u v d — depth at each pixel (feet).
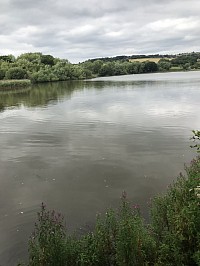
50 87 258.78
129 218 25.39
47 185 45.39
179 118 92.63
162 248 23.29
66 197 41.29
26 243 30.91
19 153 61.16
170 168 50.70
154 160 54.80
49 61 435.12
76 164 53.78
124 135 73.20
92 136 73.10
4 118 103.60
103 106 127.13
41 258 23.49
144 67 532.73
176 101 134.51
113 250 25.54
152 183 44.93
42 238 24.63
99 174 48.96
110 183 45.37
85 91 210.38
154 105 124.26
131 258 22.82
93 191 42.88
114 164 53.21
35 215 36.60
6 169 52.37
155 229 26.91
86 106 128.77
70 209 37.83
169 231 25.80
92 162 54.54
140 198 40.04
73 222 34.45
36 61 411.95
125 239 23.18
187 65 576.20
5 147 65.72
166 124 84.28
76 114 107.04
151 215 29.91
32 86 276.82
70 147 64.23
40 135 75.77
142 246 23.61
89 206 38.47
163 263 22.53
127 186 44.16
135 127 81.71
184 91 181.47
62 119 97.66
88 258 23.81
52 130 81.10
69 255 24.16
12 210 38.06
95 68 485.56
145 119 92.99
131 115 101.09
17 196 42.01
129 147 63.05
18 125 89.86
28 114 111.14
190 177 32.99
